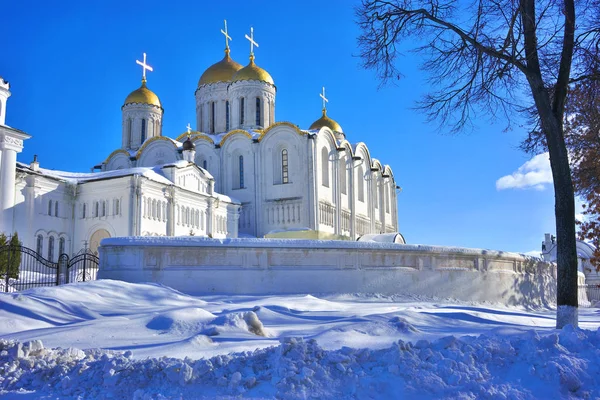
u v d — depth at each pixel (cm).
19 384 722
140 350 902
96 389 681
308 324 1285
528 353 756
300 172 5325
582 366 728
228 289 2175
